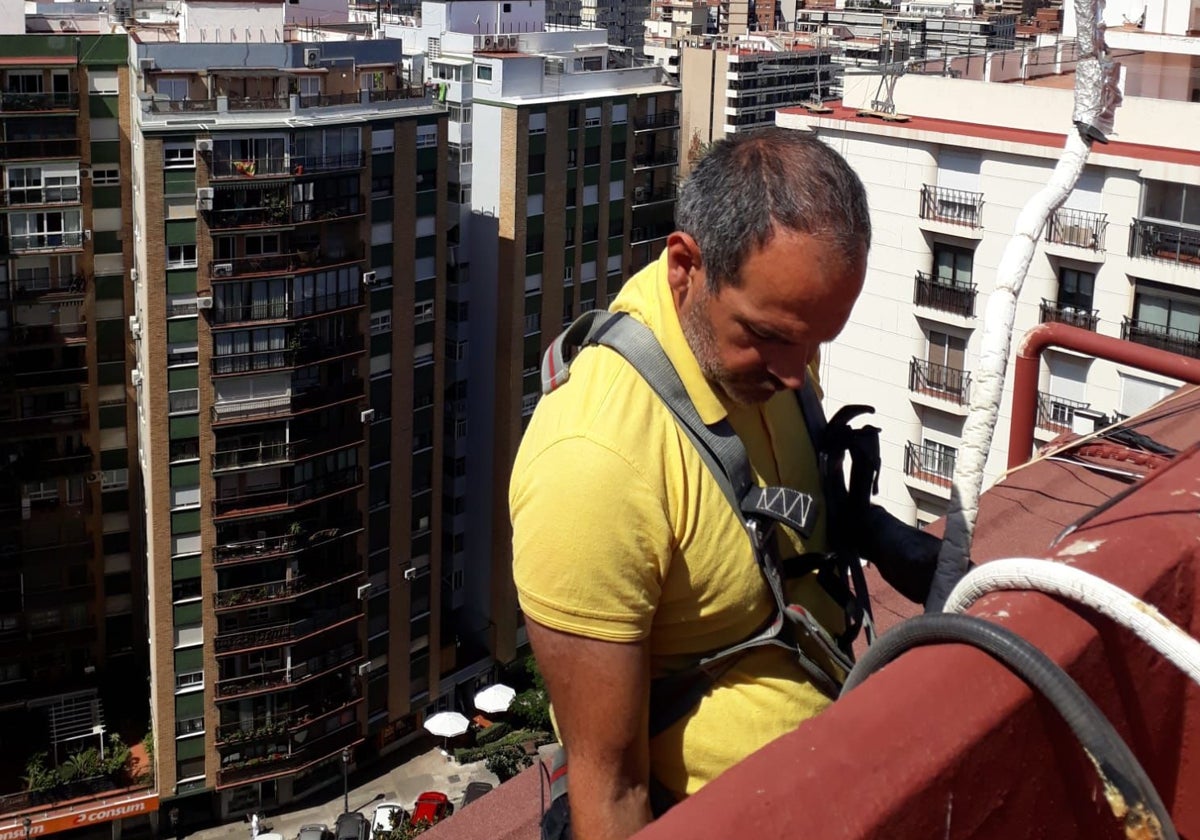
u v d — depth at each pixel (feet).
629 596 6.93
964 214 92.58
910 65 102.37
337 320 126.21
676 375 7.17
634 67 164.25
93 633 143.43
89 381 137.28
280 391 123.65
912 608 13.76
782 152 6.85
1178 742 7.95
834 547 8.39
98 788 131.44
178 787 129.08
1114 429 15.60
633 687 6.96
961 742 5.99
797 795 5.53
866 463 8.35
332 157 121.08
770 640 7.55
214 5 127.95
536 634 7.04
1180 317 86.38
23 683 142.10
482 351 149.69
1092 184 87.97
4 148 128.16
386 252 127.85
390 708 139.33
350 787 138.31
